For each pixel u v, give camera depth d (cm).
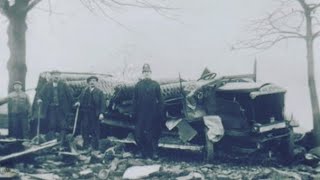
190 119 1163
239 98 1159
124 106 1271
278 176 998
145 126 1158
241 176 976
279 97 1177
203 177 949
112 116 1297
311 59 1405
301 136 1379
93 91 1220
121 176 965
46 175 915
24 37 1463
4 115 1495
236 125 1141
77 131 1327
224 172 1014
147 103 1161
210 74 1275
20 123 1212
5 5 1428
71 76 1394
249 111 1138
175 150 1234
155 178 942
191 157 1199
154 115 1160
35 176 898
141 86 1173
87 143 1218
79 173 948
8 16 1447
